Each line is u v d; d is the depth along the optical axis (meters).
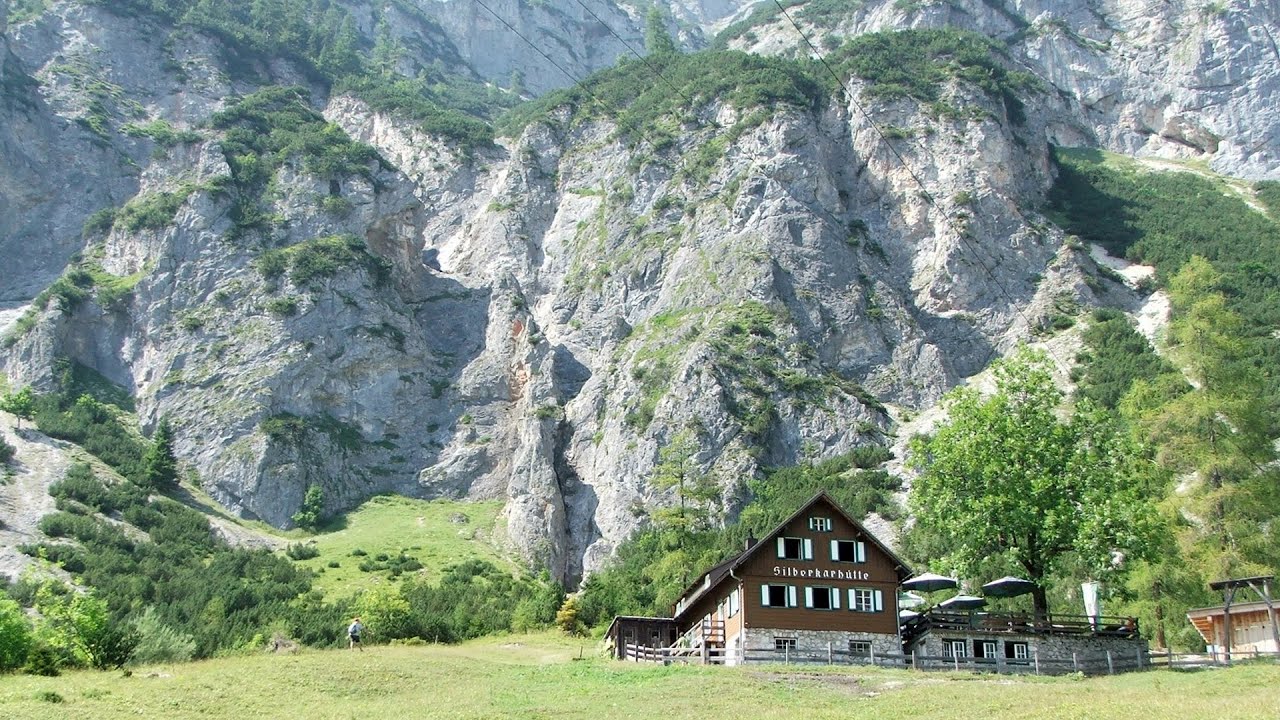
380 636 107.44
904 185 189.62
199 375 173.00
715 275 175.75
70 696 60.28
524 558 147.12
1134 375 150.50
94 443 159.25
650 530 140.88
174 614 117.94
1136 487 79.31
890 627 76.50
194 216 189.88
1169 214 199.88
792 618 76.12
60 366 173.88
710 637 81.88
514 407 176.38
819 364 162.88
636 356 169.75
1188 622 87.19
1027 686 62.88
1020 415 81.56
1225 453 88.00
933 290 177.88
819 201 184.75
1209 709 50.38
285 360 173.12
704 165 193.62
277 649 101.62
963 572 79.50
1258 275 174.38
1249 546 84.06
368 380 177.00
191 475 161.38
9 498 139.50
